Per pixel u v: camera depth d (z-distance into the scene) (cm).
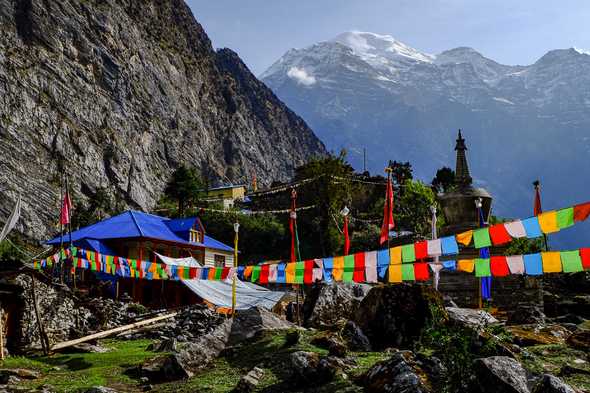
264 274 1891
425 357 1256
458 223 3572
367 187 9556
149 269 2412
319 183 7831
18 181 9275
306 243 7969
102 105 13462
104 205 10462
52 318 2361
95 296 3538
